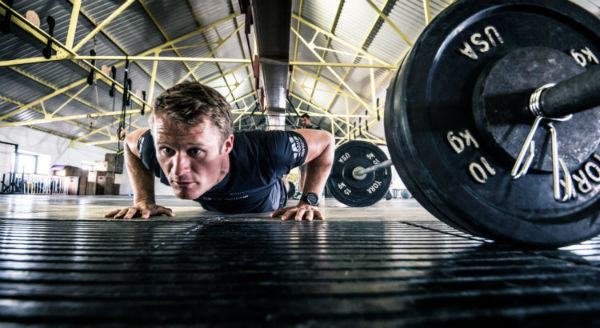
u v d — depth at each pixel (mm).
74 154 12742
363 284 525
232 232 1156
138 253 761
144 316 377
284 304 428
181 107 937
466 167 830
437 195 793
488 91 812
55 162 11828
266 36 3846
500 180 839
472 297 466
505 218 791
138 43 7801
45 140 11422
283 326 360
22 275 555
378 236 1094
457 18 885
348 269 626
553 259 737
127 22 7004
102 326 353
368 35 7957
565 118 787
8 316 371
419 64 846
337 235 1110
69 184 10578
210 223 1453
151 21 7332
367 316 390
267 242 943
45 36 4602
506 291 494
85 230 1168
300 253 782
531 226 801
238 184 1578
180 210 2633
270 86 5543
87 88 8938
